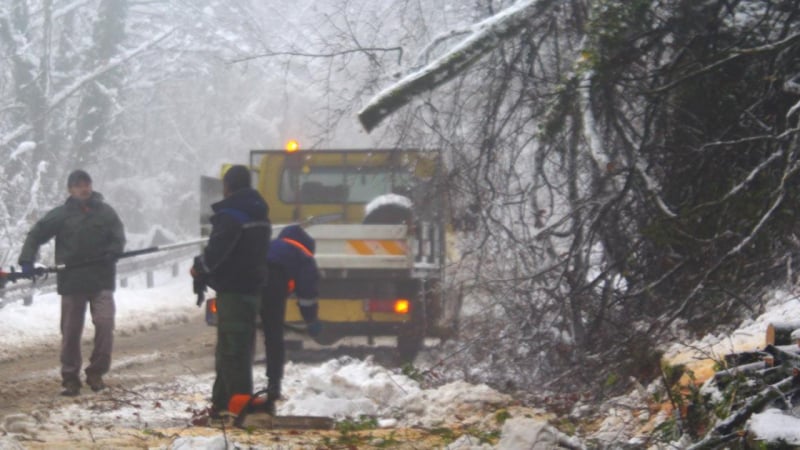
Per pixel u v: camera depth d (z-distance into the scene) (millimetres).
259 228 9891
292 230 10906
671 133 11820
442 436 8773
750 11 11656
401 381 11672
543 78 12352
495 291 11883
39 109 38188
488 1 13062
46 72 38219
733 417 6066
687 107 11617
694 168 11609
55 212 12711
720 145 10914
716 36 11508
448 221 13461
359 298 15734
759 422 5820
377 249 15578
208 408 10586
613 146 11914
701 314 10680
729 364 7465
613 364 10602
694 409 7531
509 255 12430
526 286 11758
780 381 6406
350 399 10625
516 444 7316
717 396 7090
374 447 8461
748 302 10328
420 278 15523
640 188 11484
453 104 12695
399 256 15555
